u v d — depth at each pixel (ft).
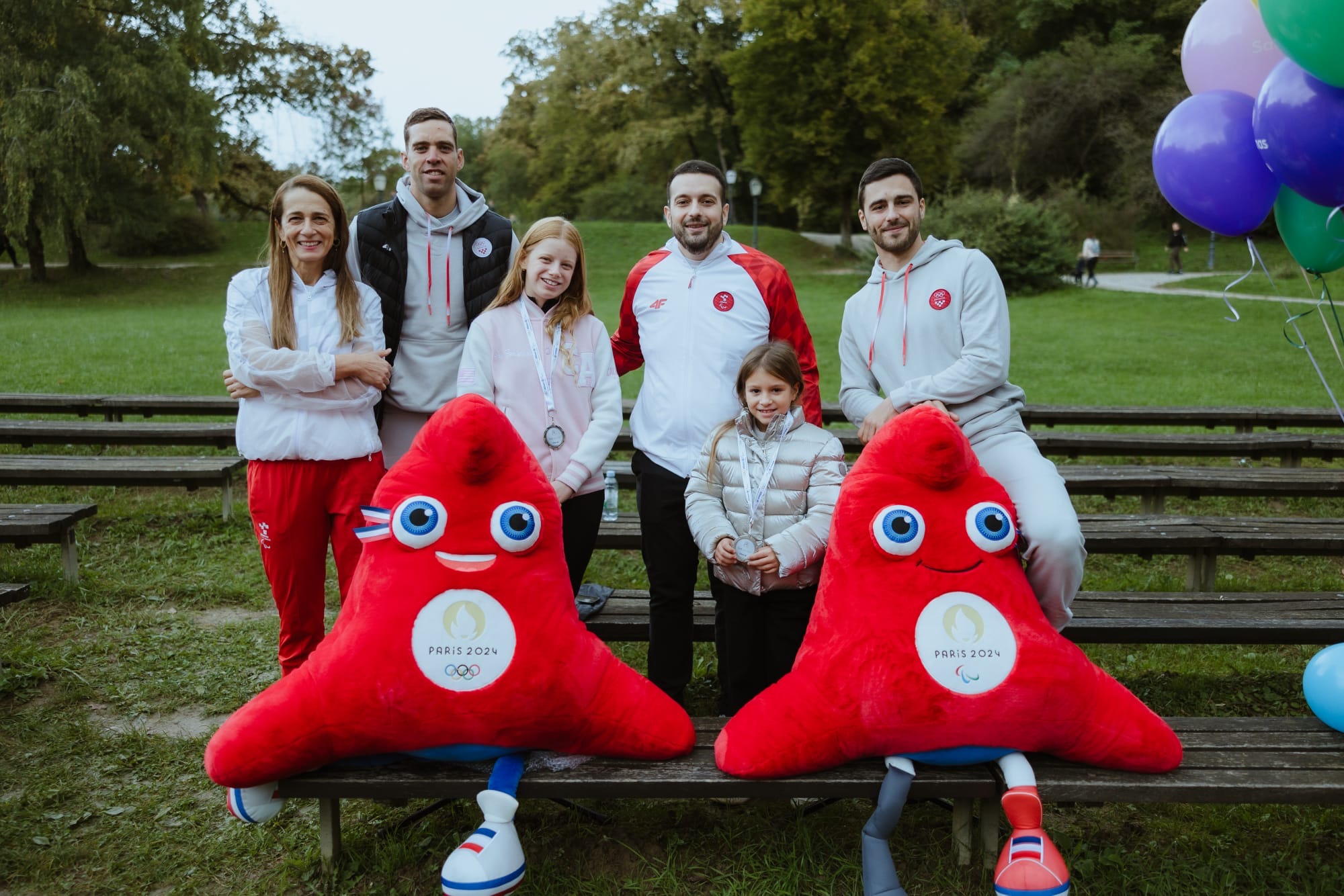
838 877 8.73
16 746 11.05
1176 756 8.11
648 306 10.64
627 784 7.96
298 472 10.12
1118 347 50.88
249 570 16.69
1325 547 14.39
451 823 9.53
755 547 9.46
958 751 7.94
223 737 7.79
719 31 136.87
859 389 11.12
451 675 7.77
